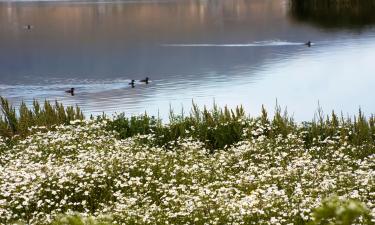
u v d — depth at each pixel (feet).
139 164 80.89
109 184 73.77
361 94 208.74
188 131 104.88
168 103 200.85
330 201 20.67
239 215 57.88
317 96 207.62
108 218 26.23
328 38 413.59
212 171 79.97
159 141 104.78
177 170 78.13
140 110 188.44
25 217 63.21
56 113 119.44
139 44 471.62
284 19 609.01
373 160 79.51
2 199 67.26
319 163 80.12
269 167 82.99
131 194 70.33
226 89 229.86
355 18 553.23
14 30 637.71
